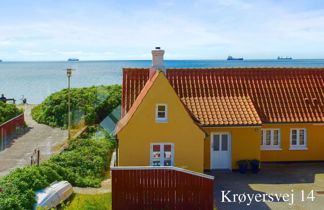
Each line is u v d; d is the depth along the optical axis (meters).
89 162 18.88
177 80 20.94
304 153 20.89
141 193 13.66
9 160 20.06
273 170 19.53
